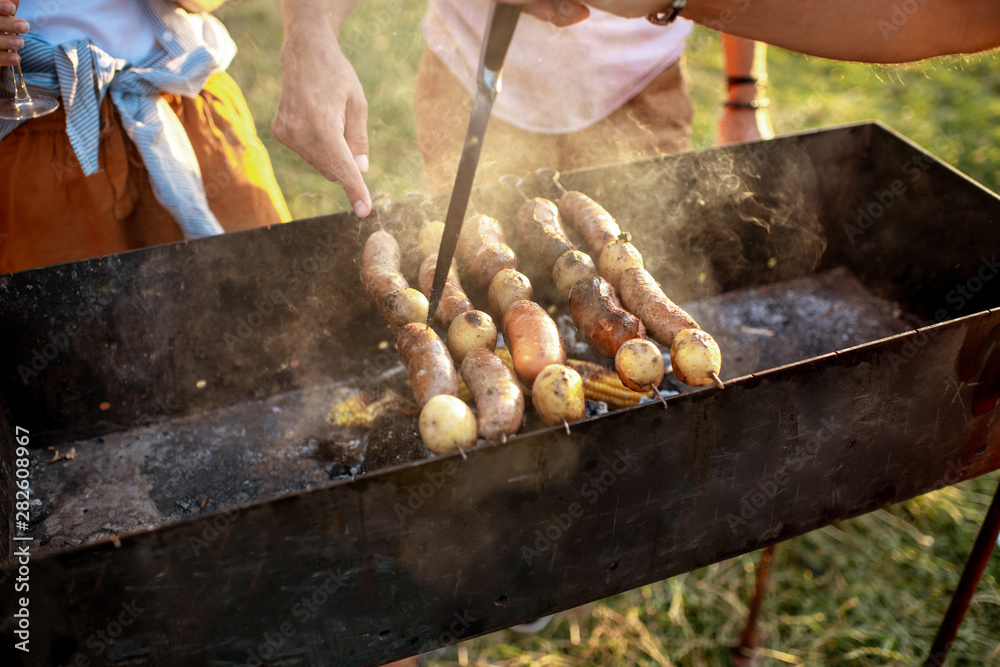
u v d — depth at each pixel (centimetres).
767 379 137
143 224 213
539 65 229
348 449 187
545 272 211
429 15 241
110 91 192
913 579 239
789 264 240
